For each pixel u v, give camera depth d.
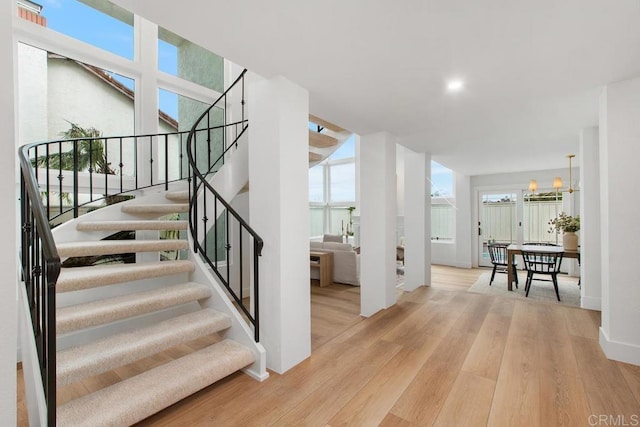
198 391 2.02
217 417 1.77
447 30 1.69
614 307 2.39
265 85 2.34
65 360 1.63
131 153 3.62
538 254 4.69
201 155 4.38
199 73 4.34
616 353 2.38
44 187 2.94
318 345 2.75
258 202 2.39
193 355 2.10
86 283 1.97
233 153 3.46
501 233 7.15
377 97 2.66
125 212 3.12
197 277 2.61
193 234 2.70
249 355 2.16
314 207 9.12
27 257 1.82
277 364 2.28
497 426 1.68
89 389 2.10
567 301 4.41
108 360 1.68
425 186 4.92
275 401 1.92
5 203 1.18
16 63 2.77
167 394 1.70
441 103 2.78
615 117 2.35
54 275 1.29
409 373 2.24
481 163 5.86
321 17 1.57
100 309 1.90
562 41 1.79
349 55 1.97
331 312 3.82
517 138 4.02
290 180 2.35
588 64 2.07
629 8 1.48
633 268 2.31
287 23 1.63
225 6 1.48
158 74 3.82
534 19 1.58
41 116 2.95
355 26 1.66
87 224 2.65
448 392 2.00
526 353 2.53
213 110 4.53
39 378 1.51
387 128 3.60
